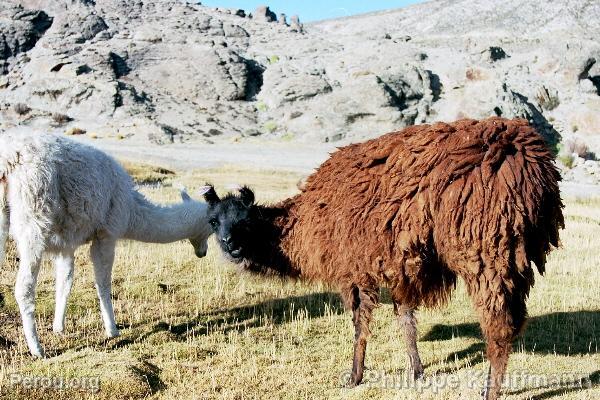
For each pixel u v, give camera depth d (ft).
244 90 202.08
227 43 239.50
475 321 29.19
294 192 71.26
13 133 23.35
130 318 27.91
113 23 240.94
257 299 31.32
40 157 22.56
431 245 19.71
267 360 23.77
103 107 175.11
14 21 219.00
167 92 197.36
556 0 340.18
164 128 164.04
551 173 19.36
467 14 371.15
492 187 18.54
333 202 21.52
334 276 22.06
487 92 181.47
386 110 179.42
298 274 24.21
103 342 25.18
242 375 22.09
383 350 25.32
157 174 84.23
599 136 181.06
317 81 195.11
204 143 158.20
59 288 25.50
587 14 323.37
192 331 26.66
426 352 25.34
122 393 20.22
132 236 27.61
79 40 217.36
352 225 20.75
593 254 43.96
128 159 106.93
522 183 18.60
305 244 22.74
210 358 23.71
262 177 94.22
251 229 24.17
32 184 22.24
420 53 211.00
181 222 28.50
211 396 20.52
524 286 19.08
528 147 19.21
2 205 22.53
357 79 186.80
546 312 30.45
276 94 195.00
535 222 18.78
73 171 23.61
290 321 28.55
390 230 20.07
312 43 244.01
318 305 31.01
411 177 19.65
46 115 172.55
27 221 22.48
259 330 27.14
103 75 189.67
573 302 32.07
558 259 42.04
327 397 20.75
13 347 23.88
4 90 188.34
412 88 189.06
